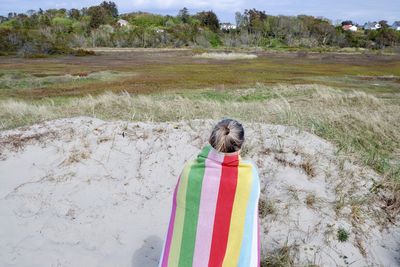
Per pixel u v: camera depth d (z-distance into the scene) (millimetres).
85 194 4664
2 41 57188
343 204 4426
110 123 5965
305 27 98562
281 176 4836
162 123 6062
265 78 28609
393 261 3896
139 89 21656
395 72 36406
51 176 4938
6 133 5895
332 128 7777
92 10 109750
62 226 4285
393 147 7637
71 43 77875
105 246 4051
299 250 3898
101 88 22312
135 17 121312
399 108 11727
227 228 2600
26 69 34000
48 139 5590
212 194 2596
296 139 5719
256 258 2662
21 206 4547
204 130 5797
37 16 107375
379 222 4328
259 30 99438
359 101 12680
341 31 100750
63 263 3891
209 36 92312
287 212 4301
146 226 4258
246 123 6336
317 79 28266
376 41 94312
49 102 16078
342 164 5176
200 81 26016
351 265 3812
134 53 60844
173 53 61562
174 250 2670
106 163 5102
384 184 4906
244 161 2684
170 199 4574
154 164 5055
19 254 3990
